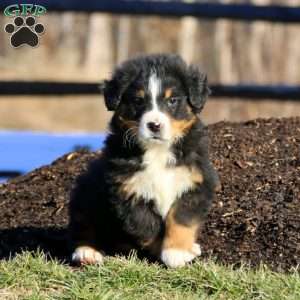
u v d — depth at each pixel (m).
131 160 8.54
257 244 9.20
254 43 31.77
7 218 10.41
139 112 8.49
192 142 8.59
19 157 15.01
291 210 9.65
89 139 15.25
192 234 8.59
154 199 8.54
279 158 10.93
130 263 8.47
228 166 10.77
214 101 28.61
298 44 31.59
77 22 31.80
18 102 29.77
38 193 10.97
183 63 8.78
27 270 8.51
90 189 8.82
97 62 31.97
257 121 12.13
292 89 16.67
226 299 7.99
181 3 16.33
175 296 7.94
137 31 32.16
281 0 31.44
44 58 31.59
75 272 8.48
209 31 31.95
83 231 8.86
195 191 8.53
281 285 8.19
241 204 9.86
